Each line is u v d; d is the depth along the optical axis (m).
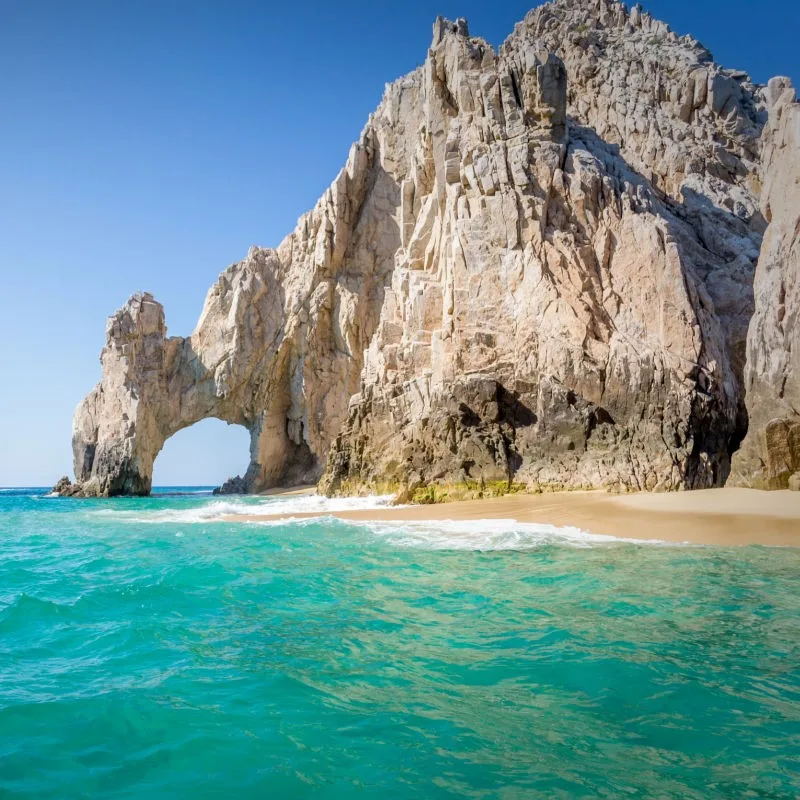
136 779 4.74
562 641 7.67
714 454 24.28
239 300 53.62
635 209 29.19
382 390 34.59
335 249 51.88
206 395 54.66
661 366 25.22
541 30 49.22
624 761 4.87
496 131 31.55
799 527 16.12
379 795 4.46
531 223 29.19
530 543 15.54
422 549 14.99
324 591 10.58
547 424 26.11
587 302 27.23
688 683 6.31
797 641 7.55
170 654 7.39
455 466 26.69
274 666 6.96
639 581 10.96
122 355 53.50
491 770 4.77
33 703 5.96
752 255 30.23
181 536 19.39
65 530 22.27
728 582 10.80
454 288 30.05
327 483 35.06
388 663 7.03
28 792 4.55
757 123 40.69
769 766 4.75
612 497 22.06
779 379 21.53
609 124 40.69
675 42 45.09
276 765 4.91
